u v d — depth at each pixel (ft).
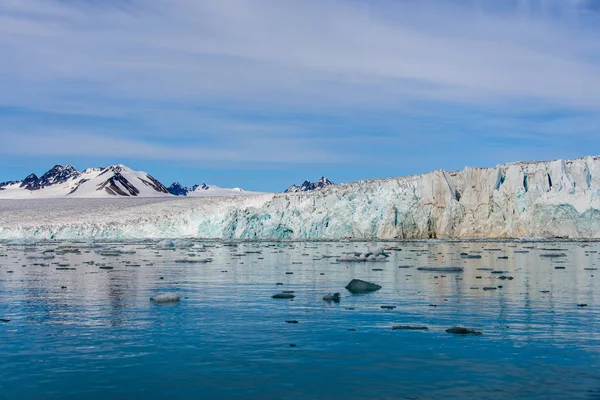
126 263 144.36
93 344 53.78
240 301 76.74
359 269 121.19
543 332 56.90
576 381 42.86
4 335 57.36
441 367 46.21
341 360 48.26
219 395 40.78
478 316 64.85
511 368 45.83
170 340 54.95
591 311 67.41
